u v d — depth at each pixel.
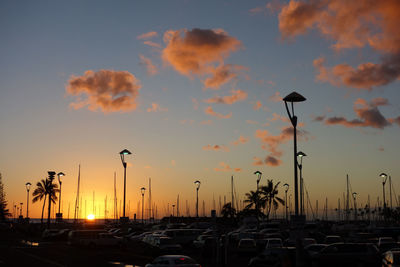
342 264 28.09
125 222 46.69
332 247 28.67
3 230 103.06
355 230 70.44
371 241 48.69
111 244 51.34
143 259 37.88
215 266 31.78
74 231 53.66
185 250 46.88
